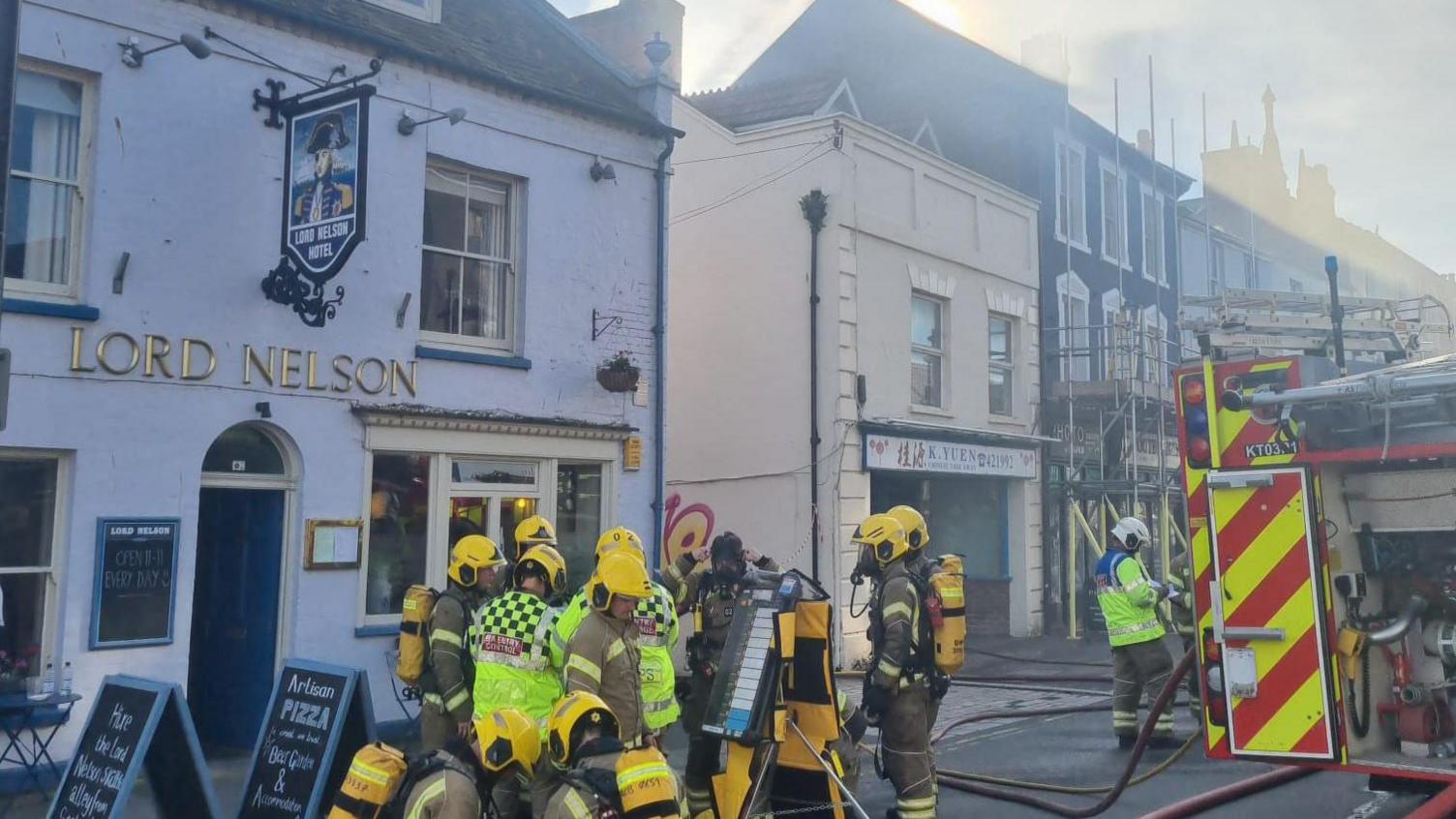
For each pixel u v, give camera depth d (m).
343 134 9.39
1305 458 6.45
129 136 9.28
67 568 8.78
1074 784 8.82
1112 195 24.45
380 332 10.75
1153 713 7.53
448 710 6.84
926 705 7.09
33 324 8.69
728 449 16.66
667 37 18.30
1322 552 6.43
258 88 10.04
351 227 9.23
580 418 12.30
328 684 6.64
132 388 9.16
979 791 8.47
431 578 11.05
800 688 6.75
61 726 8.72
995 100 22.11
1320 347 8.62
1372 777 7.30
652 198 13.33
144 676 9.12
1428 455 6.14
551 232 12.25
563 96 12.27
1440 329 9.16
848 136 16.38
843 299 16.08
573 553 12.38
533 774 4.29
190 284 9.53
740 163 17.02
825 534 15.73
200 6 9.70
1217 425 6.71
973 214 19.09
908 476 18.20
